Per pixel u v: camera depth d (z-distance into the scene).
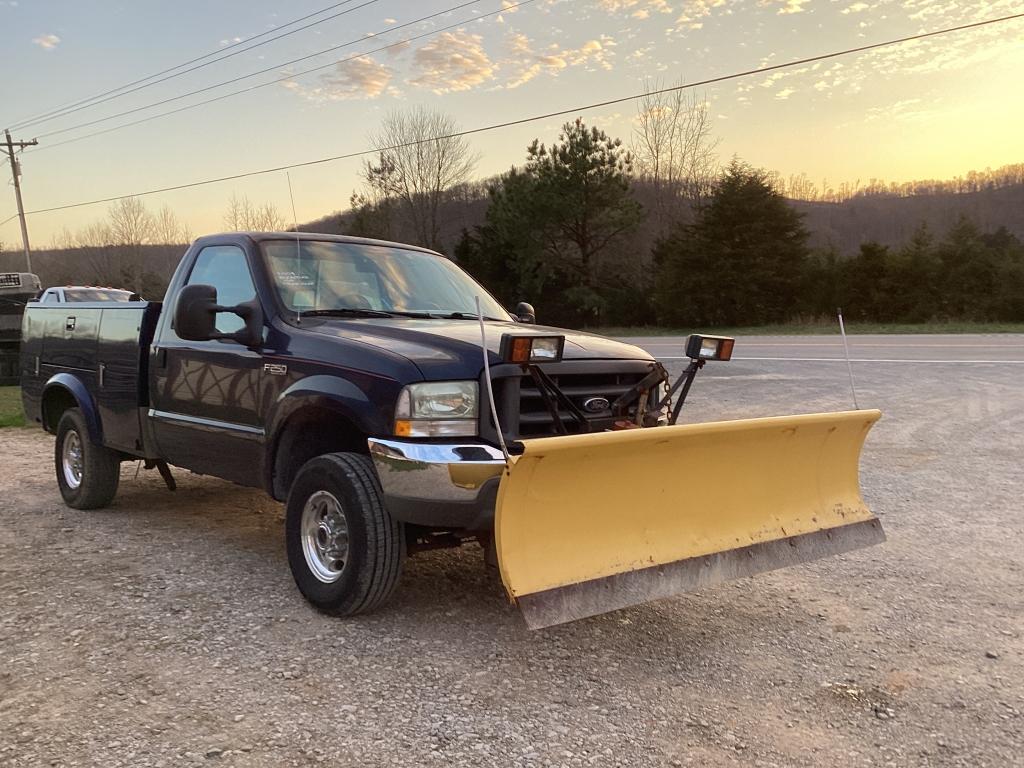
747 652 3.84
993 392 12.86
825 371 15.95
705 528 3.96
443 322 4.72
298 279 4.86
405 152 55.28
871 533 4.54
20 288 20.52
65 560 5.11
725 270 37.81
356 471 3.99
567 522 3.50
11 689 3.33
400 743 2.95
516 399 3.84
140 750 2.87
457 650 3.79
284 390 4.38
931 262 34.97
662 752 2.93
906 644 3.95
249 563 5.08
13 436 10.70
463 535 4.26
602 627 4.12
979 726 3.16
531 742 2.98
